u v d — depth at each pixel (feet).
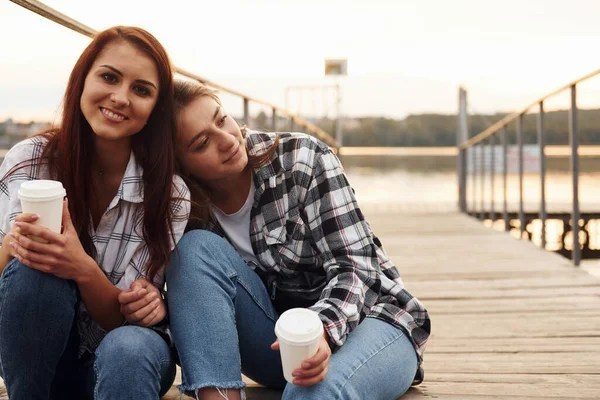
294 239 4.27
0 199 3.71
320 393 3.48
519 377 5.02
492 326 6.81
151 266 3.82
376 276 4.19
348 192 4.29
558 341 6.14
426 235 15.81
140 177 3.87
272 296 4.38
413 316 4.33
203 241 3.91
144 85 3.65
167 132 3.89
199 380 3.52
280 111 13.67
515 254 12.34
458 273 10.29
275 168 4.26
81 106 3.69
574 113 10.23
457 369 5.27
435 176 42.01
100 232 3.92
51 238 3.29
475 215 21.70
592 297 8.26
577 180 10.40
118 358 3.38
